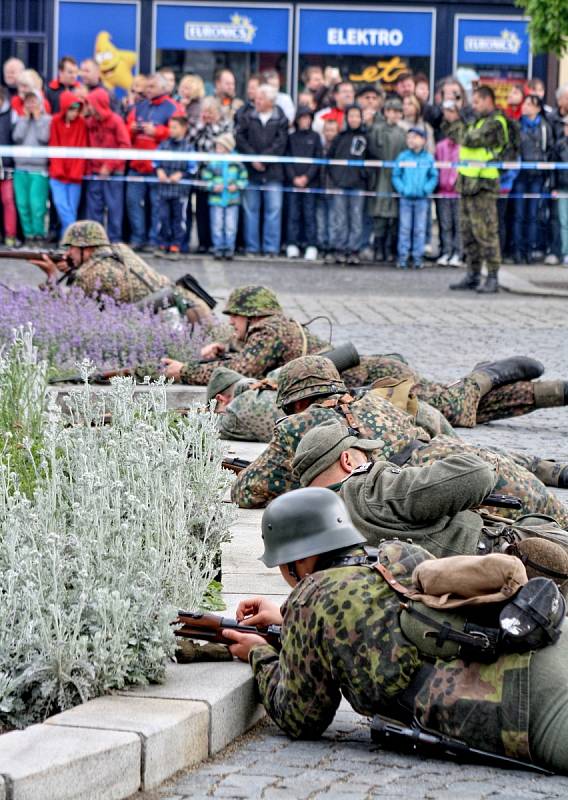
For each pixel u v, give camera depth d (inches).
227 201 1013.2
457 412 465.4
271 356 452.8
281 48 1157.1
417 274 1002.7
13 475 265.0
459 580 202.5
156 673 220.2
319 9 1151.6
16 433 344.8
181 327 542.9
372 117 1018.7
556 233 1059.3
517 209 1056.8
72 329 528.1
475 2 1144.2
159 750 199.0
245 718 223.6
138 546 243.3
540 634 199.6
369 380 437.4
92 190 998.4
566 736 198.2
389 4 1146.0
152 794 196.1
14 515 238.7
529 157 1034.1
